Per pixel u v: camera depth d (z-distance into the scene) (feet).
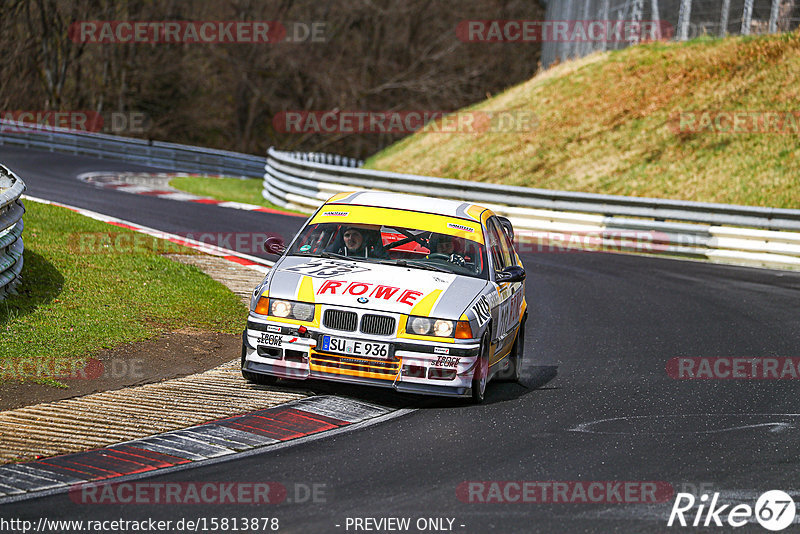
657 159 278.67
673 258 202.49
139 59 602.03
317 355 81.87
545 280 165.78
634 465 69.67
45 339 94.02
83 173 298.56
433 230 93.91
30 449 66.28
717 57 315.37
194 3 623.36
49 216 162.81
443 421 79.61
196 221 198.59
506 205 229.66
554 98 341.62
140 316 108.06
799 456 73.77
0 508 55.36
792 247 194.70
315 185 251.60
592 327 128.47
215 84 634.43
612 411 86.28
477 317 83.25
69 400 79.05
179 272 133.69
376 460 67.77
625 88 322.96
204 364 94.89
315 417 78.38
